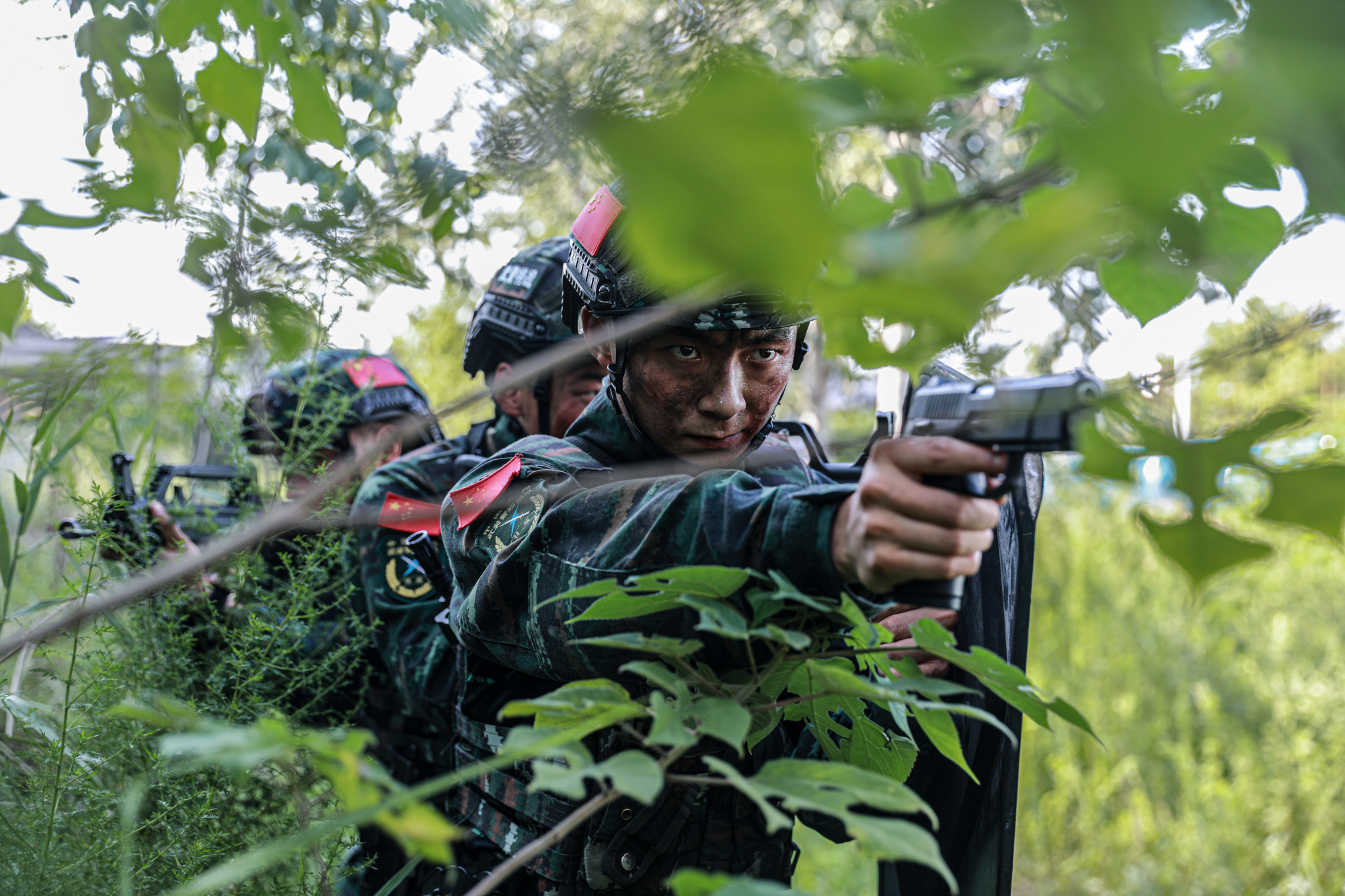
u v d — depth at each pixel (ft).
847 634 2.83
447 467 6.84
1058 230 1.14
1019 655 4.99
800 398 18.31
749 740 3.14
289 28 3.61
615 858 3.96
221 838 4.34
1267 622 13.94
